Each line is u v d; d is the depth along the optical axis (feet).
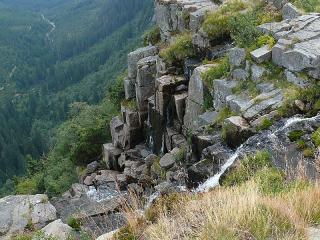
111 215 49.21
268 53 52.75
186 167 55.57
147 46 96.58
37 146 325.62
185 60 72.49
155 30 97.45
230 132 48.39
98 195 68.23
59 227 45.93
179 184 52.90
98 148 102.06
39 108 449.06
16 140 336.49
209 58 68.95
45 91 536.42
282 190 32.12
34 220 54.49
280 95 49.32
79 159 102.89
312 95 47.85
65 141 117.50
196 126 60.90
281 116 47.34
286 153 42.06
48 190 96.22
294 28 55.01
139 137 86.33
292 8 61.52
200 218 26.78
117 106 107.76
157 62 77.51
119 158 85.40
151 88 82.79
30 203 57.88
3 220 54.39
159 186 55.88
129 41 511.81
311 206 26.96
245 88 53.88
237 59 56.59
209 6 77.61
